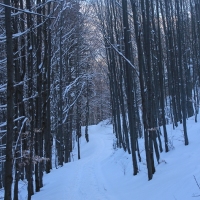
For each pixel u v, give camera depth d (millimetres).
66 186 10953
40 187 11836
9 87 5215
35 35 10031
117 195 8945
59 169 16547
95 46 21297
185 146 11359
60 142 19422
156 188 7891
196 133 12633
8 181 5203
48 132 13836
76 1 15805
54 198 9328
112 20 14078
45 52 10500
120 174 12094
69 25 17812
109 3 13859
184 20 16344
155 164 10703
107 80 27375
